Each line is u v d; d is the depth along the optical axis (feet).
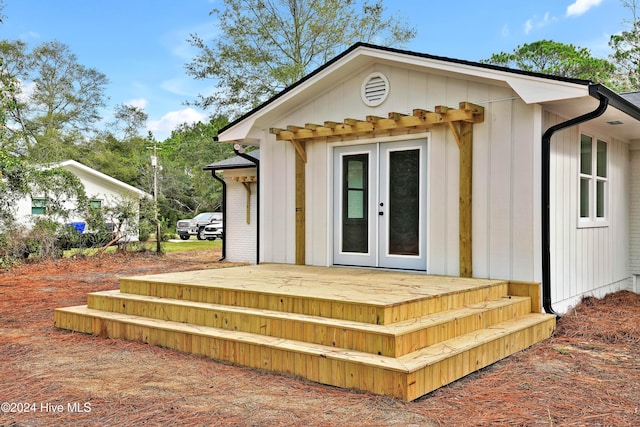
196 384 13.20
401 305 14.67
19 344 17.37
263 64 69.00
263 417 10.92
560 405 11.69
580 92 17.60
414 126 22.16
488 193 20.61
